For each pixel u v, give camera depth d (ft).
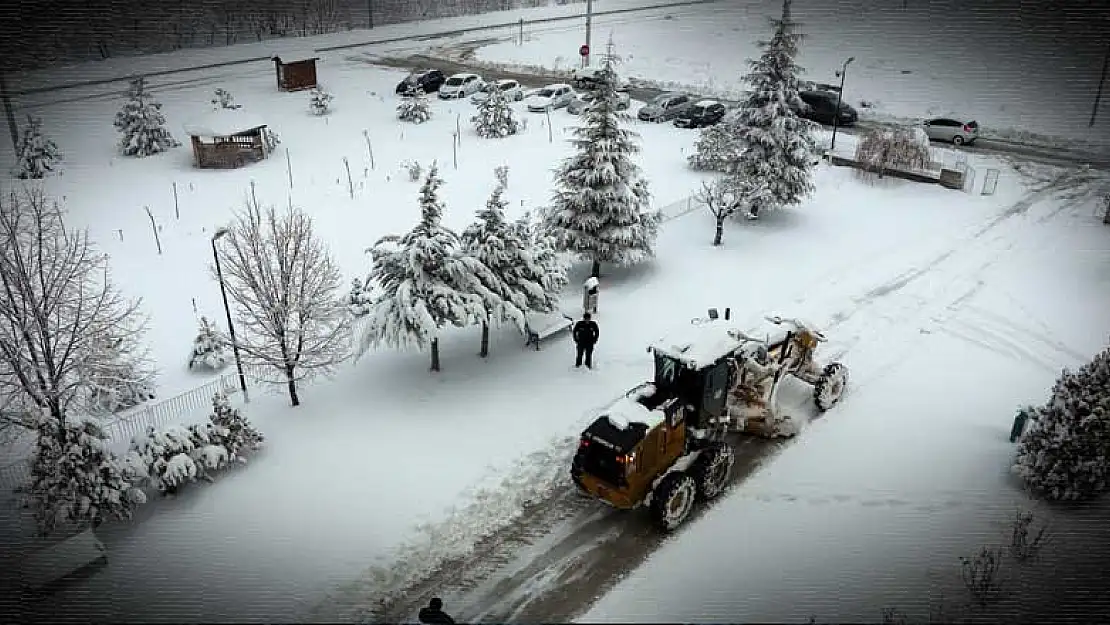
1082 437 40.93
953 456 46.50
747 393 47.67
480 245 53.47
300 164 106.22
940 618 34.68
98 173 103.60
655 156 108.78
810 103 123.75
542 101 131.03
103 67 161.79
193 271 75.46
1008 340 60.59
